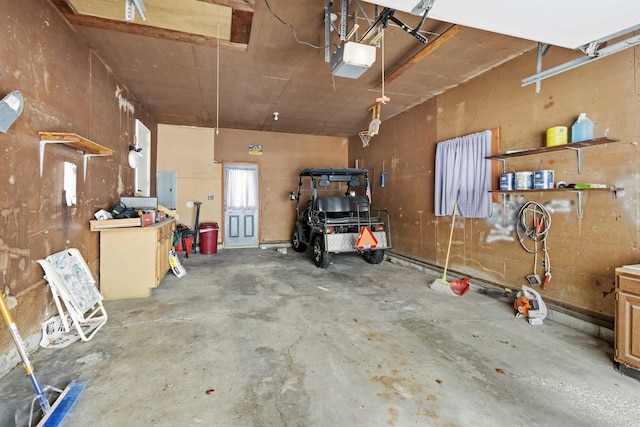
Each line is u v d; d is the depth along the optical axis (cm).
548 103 323
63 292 245
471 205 414
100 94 369
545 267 327
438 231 486
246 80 436
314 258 558
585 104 290
